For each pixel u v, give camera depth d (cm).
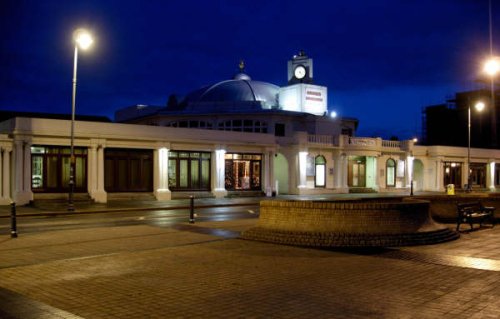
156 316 696
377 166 4928
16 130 2909
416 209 1383
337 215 1333
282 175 4575
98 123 3198
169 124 5322
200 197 3684
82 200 3062
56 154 3102
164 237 1481
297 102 5547
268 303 761
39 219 2195
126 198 3344
